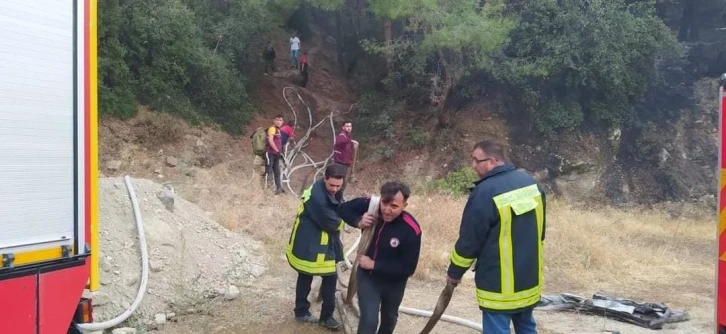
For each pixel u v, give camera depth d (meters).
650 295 7.66
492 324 3.92
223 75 19.17
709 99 19.41
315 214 5.45
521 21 18.08
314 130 20.33
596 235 10.64
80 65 3.54
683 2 21.20
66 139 3.47
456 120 18.69
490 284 3.89
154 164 16.19
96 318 5.43
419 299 6.90
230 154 18.03
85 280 3.60
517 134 18.38
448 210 11.09
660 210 17.58
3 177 3.10
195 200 10.96
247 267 7.37
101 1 16.53
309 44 24.83
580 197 17.83
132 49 17.48
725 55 19.94
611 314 6.45
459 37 15.58
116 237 6.50
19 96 3.18
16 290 3.20
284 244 8.73
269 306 6.26
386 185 4.27
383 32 19.48
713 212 17.58
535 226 3.91
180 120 17.69
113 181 7.46
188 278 6.52
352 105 21.28
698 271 9.16
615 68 17.36
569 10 17.50
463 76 18.52
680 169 18.52
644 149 18.58
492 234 3.87
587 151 18.20
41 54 3.30
